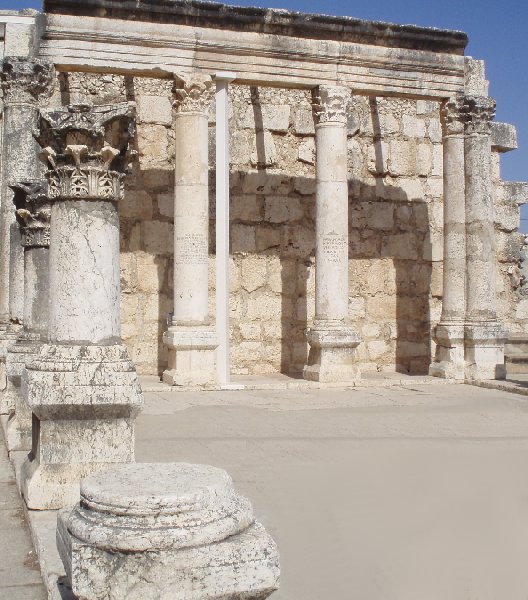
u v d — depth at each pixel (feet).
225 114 57.52
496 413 44.27
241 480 27.45
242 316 67.00
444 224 64.03
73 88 63.41
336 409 45.73
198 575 13.47
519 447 33.55
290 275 68.33
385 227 71.10
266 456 31.65
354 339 58.23
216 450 32.99
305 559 19.48
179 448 33.47
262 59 58.13
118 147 23.70
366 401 49.39
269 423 40.27
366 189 70.64
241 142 67.26
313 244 69.05
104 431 22.84
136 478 14.92
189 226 56.13
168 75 56.54
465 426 39.58
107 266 23.39
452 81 63.00
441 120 64.08
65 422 22.63
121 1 54.75
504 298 76.43
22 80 51.78
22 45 56.08
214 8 56.49
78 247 23.13
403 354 71.26
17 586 18.60
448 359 62.28
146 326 64.59
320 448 33.42
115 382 22.49
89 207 23.30
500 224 76.02
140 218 64.69
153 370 64.59
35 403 22.16
